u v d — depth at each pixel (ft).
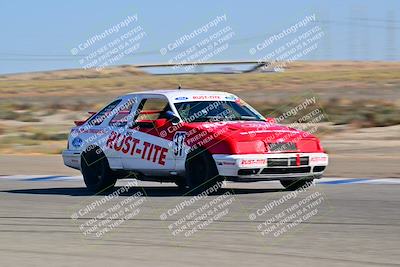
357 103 176.45
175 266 30.86
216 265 30.91
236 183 60.85
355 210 44.52
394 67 611.47
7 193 57.52
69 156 59.11
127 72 604.49
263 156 49.47
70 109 213.05
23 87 415.85
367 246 34.14
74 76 608.60
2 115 184.44
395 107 164.25
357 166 71.77
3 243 36.81
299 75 433.48
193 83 379.96
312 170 51.62
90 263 31.76
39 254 33.88
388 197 49.88
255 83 360.89
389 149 90.48
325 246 34.35
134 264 31.42
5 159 87.81
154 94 55.31
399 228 38.58
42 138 122.21
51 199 53.16
